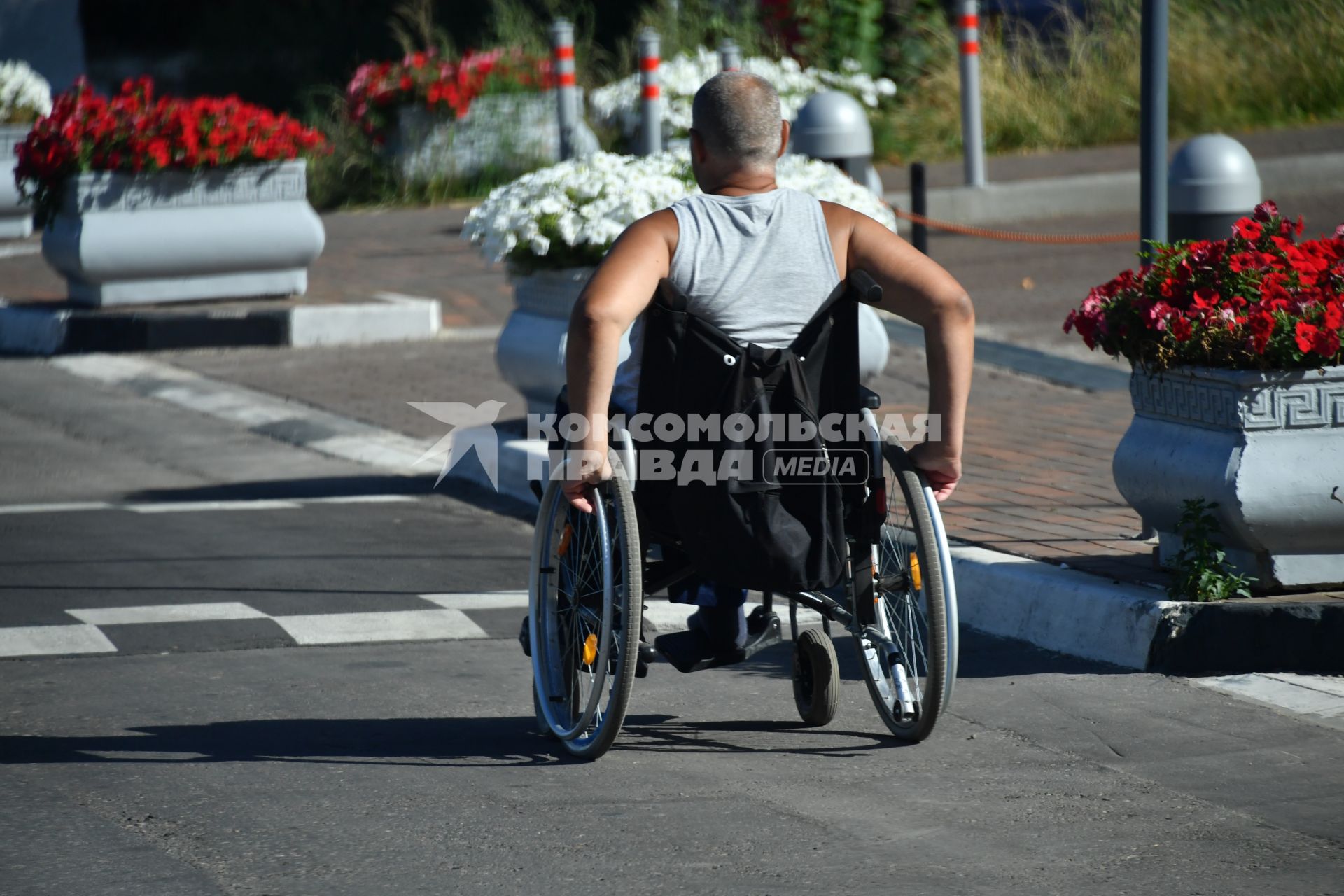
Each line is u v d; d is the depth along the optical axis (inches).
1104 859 470.3
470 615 781.3
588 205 965.2
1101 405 1165.1
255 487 1075.9
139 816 515.2
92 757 578.2
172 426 1267.2
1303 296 650.8
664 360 540.7
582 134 2192.4
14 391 1405.0
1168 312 664.4
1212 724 593.3
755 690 659.4
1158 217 798.5
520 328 1025.5
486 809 520.4
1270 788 528.4
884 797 526.9
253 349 1535.4
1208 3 2401.6
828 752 577.6
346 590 823.1
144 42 3592.5
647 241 539.2
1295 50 2316.7
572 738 581.0
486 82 2405.3
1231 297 674.8
